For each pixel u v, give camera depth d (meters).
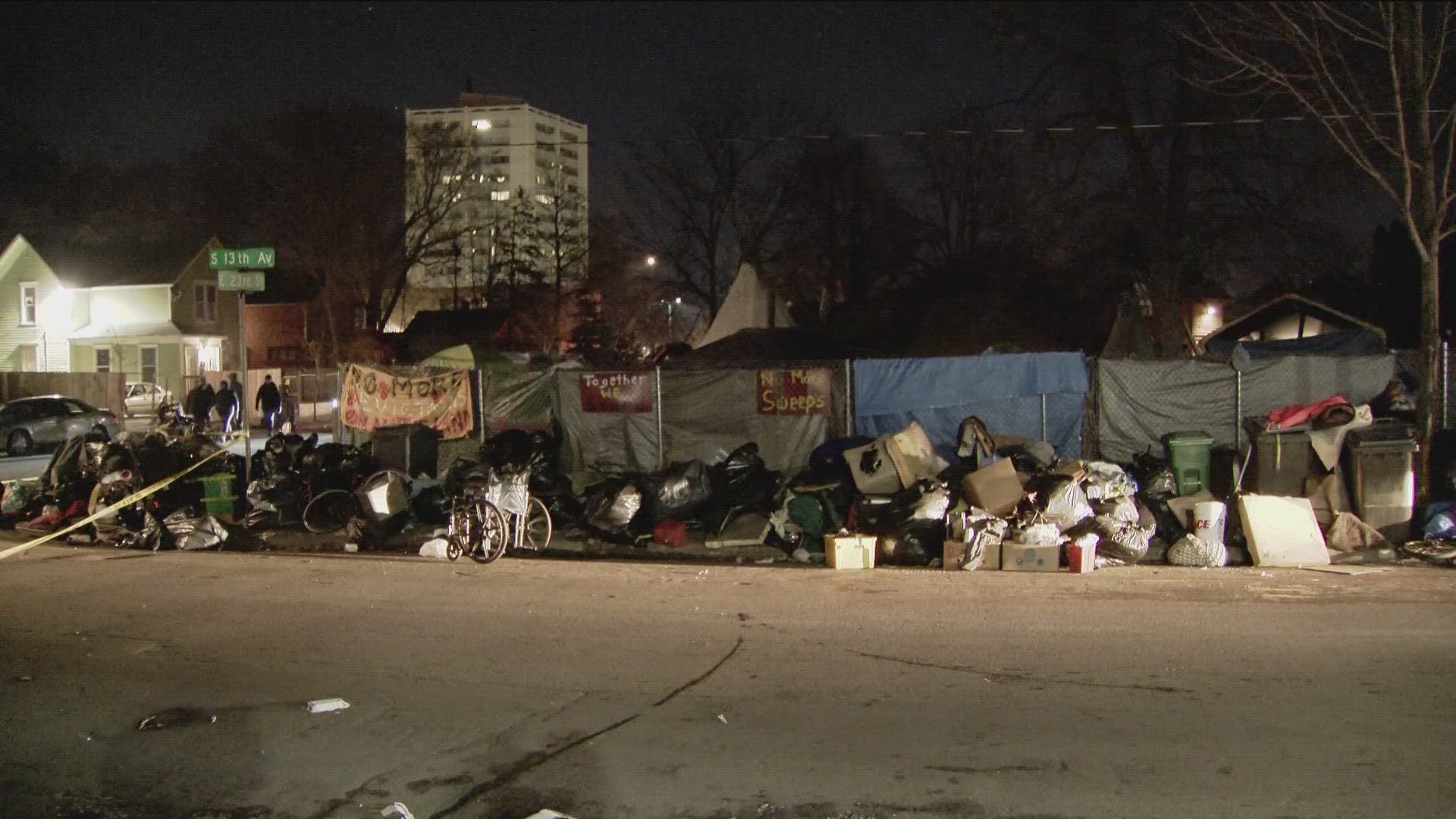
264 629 8.64
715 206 54.59
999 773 5.42
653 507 12.70
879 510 12.05
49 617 9.14
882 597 9.67
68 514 14.38
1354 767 5.43
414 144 55.81
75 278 47.44
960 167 51.50
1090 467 12.12
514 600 9.73
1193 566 11.03
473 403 16.58
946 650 7.73
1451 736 5.82
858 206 53.38
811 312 54.22
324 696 6.85
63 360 47.19
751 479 13.01
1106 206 27.83
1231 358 15.11
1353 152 12.84
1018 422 14.65
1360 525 11.45
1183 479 12.83
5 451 27.41
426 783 5.43
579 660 7.62
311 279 56.25
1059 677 7.01
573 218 69.56
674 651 7.82
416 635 8.41
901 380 14.87
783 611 9.12
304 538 13.46
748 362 22.19
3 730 6.28
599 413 15.84
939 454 14.69
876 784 5.31
